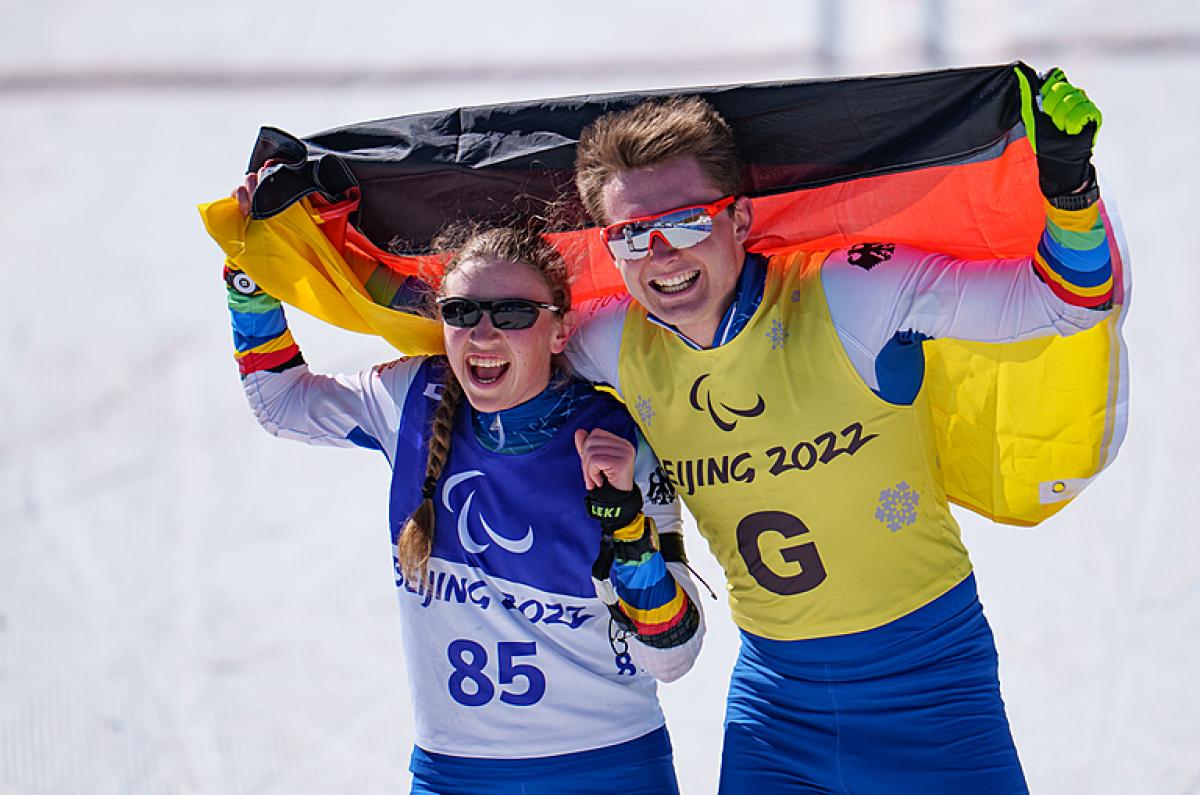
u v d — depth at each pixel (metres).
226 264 11.40
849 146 10.64
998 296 9.73
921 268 10.04
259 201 11.02
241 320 11.55
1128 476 20.86
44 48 41.06
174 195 33.09
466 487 10.59
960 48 35.59
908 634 10.43
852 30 37.47
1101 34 35.47
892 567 10.45
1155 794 15.05
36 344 27.31
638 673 10.65
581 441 10.19
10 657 19.08
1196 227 26.88
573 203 11.45
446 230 11.68
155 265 30.11
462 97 35.78
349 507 22.30
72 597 20.39
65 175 34.41
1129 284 10.19
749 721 10.93
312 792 16.19
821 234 11.21
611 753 10.41
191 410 25.09
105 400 25.50
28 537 21.88
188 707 17.91
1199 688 16.66
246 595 20.27
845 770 10.60
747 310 10.20
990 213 10.65
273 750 17.00
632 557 9.95
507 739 10.39
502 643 10.44
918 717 10.41
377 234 11.91
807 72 35.03
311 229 11.41
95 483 23.19
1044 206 10.34
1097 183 9.05
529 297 10.46
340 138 11.77
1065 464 11.14
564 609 10.40
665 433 10.59
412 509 10.91
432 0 42.41
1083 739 16.06
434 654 10.63
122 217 32.28
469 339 10.27
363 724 17.39
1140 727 16.14
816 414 10.17
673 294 10.07
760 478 10.37
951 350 11.13
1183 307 24.59
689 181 9.93
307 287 11.67
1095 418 10.82
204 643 19.22
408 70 37.88
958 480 11.77
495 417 10.59
